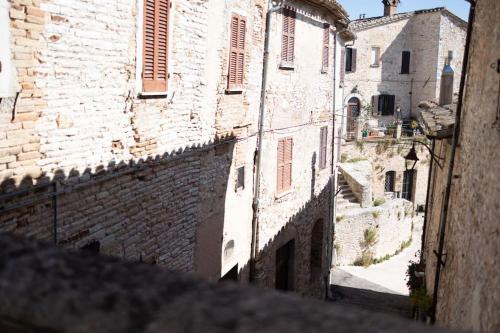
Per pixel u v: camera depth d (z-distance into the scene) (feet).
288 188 45.16
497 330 13.11
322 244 56.59
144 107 23.72
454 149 26.71
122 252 22.95
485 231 16.78
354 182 79.92
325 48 52.60
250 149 37.35
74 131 19.42
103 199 21.44
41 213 18.16
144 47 23.16
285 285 48.32
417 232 91.76
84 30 19.43
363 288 64.08
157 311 4.45
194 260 29.94
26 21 16.70
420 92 118.21
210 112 30.50
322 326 4.14
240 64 34.30
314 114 51.08
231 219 35.12
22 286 4.89
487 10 22.06
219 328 4.16
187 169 28.45
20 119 16.89
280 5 39.04
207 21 29.01
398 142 94.84
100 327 4.46
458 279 21.76
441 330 4.20
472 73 24.85
